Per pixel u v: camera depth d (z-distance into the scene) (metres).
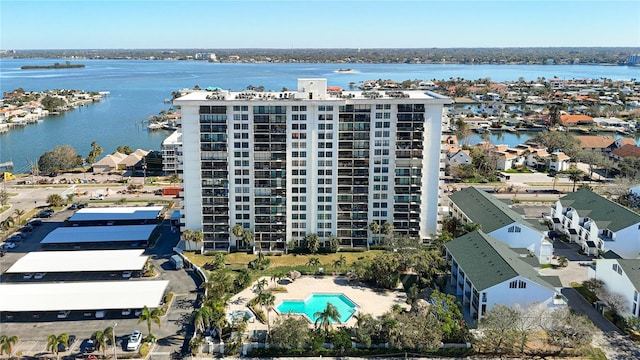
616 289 109.38
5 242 147.88
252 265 129.88
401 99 135.00
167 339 99.62
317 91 140.62
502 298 103.56
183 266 132.38
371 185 140.88
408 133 137.12
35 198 193.88
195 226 142.00
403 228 144.00
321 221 142.12
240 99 134.88
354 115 135.25
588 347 96.44
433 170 141.38
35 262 126.06
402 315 99.06
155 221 166.50
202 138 135.25
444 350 95.00
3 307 103.50
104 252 132.50
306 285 122.88
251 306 111.31
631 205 175.50
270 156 136.50
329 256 139.38
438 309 101.12
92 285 113.62
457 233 142.12
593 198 153.00
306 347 96.00
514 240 134.62
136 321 105.94
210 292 113.06
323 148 137.12
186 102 132.50
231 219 141.25
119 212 169.12
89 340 98.25
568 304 114.31
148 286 113.19
